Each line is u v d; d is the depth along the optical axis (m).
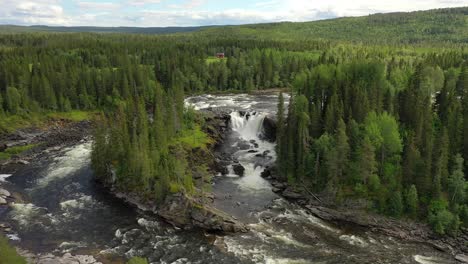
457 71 134.50
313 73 129.50
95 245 70.56
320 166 91.81
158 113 103.62
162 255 68.00
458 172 77.81
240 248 70.69
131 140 97.38
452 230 74.44
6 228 75.62
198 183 95.00
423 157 83.44
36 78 159.00
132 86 182.12
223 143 128.62
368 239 74.56
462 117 92.38
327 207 85.56
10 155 122.19
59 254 67.19
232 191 95.88
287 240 73.62
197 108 162.12
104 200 89.12
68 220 79.75
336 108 99.69
